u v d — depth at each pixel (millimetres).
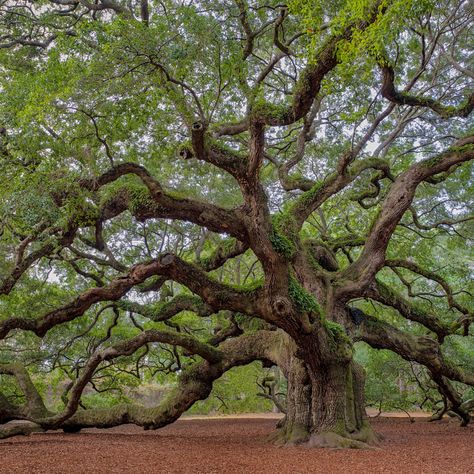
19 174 11930
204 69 14109
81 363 24047
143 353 23859
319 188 16562
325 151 22766
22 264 13172
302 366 14484
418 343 17422
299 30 15594
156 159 19000
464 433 18297
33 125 11797
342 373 13875
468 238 23984
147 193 12812
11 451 12125
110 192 14039
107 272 24406
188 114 12102
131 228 23281
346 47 9375
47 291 22016
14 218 11953
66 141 12828
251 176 11227
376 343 17297
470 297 26422
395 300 18156
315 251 18266
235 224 11922
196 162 21438
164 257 13016
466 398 27609
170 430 21016
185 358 27016
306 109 10484
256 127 10602
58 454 11570
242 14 14336
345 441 13172
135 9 17609
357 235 20688
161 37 11789
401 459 11227
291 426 14320
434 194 23906
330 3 12703
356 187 21547
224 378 36125
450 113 15570
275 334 16328
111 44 11148
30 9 17562
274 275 12070
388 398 27719
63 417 15484
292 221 16219
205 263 18422
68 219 12578
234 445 13938
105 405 28766
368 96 19266
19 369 17422
